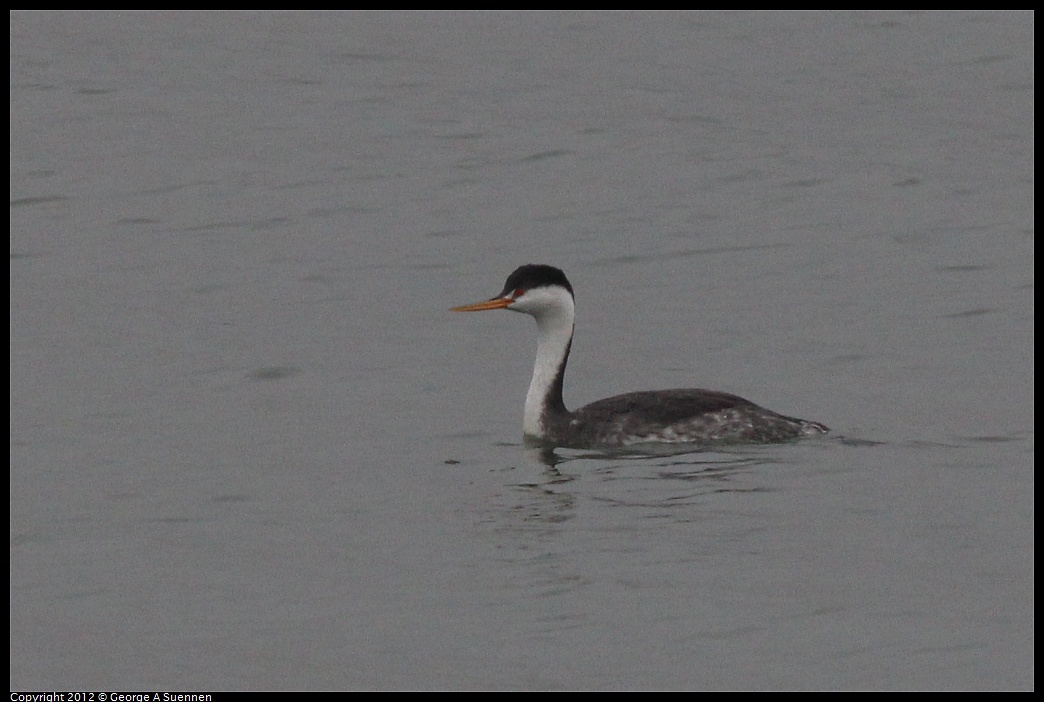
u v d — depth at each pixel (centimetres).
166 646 1372
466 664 1314
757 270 2805
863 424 1981
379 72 4609
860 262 2836
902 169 3553
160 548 1603
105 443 1975
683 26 5109
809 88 4359
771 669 1291
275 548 1591
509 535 1598
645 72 4569
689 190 3406
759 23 5122
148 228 3155
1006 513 1616
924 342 2361
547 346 1995
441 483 1789
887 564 1490
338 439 1975
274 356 2350
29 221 3216
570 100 4266
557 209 3272
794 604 1406
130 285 2759
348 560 1549
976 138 3822
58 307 2631
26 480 1838
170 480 1825
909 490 1697
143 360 2341
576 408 2081
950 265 2798
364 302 2639
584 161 3672
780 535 1570
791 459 1827
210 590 1491
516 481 1786
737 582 1457
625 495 1714
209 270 2855
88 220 3219
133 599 1475
